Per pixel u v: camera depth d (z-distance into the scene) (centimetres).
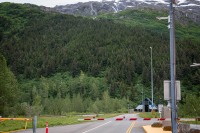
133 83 18200
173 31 1309
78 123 4300
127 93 15975
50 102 10719
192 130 2208
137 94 16225
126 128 3198
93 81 17162
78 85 16488
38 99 9225
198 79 17800
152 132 2506
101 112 10506
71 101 11588
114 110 11600
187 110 5994
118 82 17638
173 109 1262
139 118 5653
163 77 17962
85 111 11025
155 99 14775
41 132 2719
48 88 15200
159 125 3078
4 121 4006
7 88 6191
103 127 3391
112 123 4166
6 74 6425
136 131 2803
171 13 1315
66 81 18662
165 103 13988
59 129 3133
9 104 6341
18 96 7069
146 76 18138
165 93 1290
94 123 4231
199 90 16962
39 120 4581
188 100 6066
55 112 8594
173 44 1303
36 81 19775
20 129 3127
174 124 1254
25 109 6281
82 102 11725
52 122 4269
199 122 4369
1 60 6569
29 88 17938
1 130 2922
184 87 17350
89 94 15488
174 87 1272
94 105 10319
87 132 2728
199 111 5809
